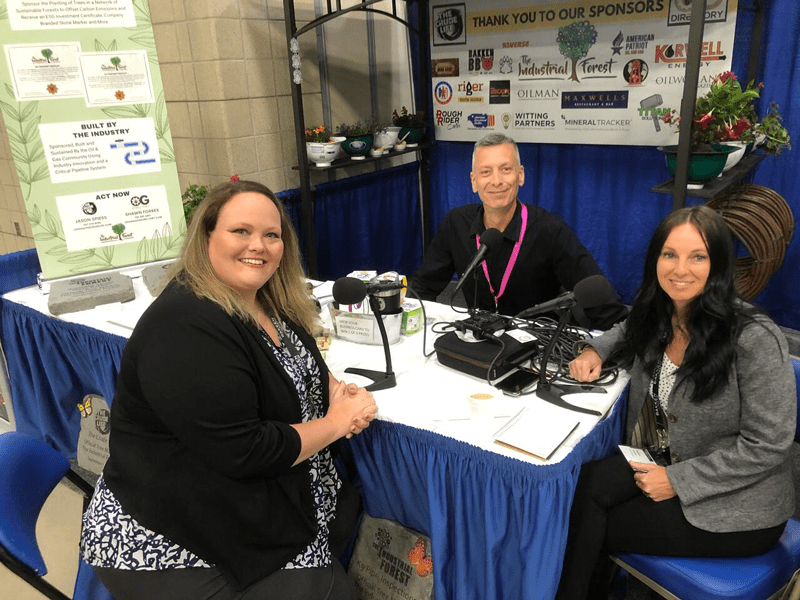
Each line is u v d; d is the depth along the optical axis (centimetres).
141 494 128
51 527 213
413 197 454
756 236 273
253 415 126
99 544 131
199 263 130
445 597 152
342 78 398
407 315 193
